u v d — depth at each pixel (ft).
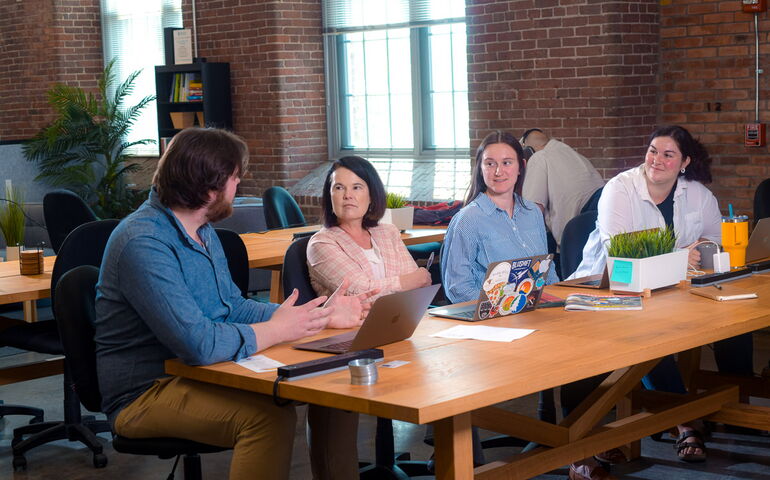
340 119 29.17
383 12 27.14
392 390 6.72
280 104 28.02
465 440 7.04
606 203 12.47
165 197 8.27
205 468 12.34
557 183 18.25
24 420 14.73
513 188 11.59
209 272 8.63
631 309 9.45
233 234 12.12
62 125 31.24
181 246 8.34
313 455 9.19
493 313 9.28
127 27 34.65
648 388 11.88
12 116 36.86
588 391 11.99
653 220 12.44
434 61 26.68
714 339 8.49
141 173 33.35
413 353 7.89
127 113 31.89
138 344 8.41
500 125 22.97
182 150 8.20
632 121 21.08
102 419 14.66
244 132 29.12
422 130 27.17
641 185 12.44
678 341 8.12
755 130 19.53
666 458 12.04
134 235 8.11
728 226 11.66
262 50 28.17
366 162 10.93
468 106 23.57
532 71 22.17
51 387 16.62
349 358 7.54
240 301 9.10
